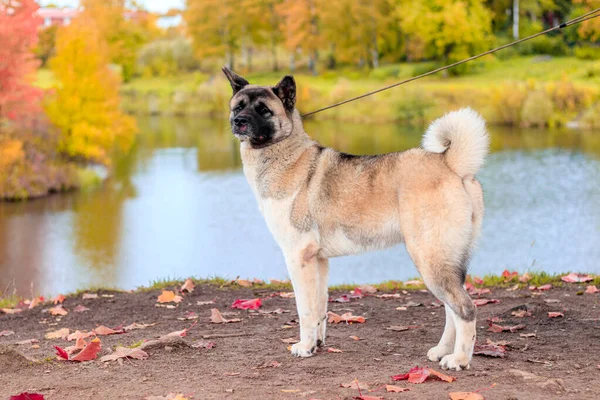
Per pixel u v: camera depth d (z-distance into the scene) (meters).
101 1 91.56
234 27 85.12
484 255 18.81
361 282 16.78
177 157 40.28
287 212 5.80
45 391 4.91
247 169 6.06
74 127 35.00
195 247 20.66
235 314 7.78
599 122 46.38
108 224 24.25
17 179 29.73
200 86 73.62
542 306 7.31
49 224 24.39
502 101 50.22
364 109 57.50
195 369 5.41
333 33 74.50
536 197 25.66
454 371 5.14
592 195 25.66
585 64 60.72
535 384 4.73
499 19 75.56
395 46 74.94
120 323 7.74
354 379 4.96
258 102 5.86
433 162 5.37
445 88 55.50
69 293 9.76
